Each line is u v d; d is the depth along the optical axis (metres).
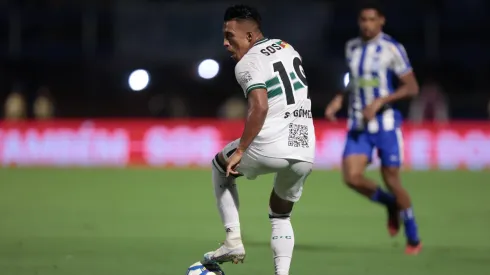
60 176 54.78
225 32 17.83
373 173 56.97
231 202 18.53
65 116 88.81
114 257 24.39
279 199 18.33
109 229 30.53
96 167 63.22
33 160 65.50
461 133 62.41
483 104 82.56
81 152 65.62
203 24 88.69
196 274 18.92
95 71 89.44
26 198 41.31
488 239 28.56
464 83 88.50
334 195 43.25
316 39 87.44
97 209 36.84
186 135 65.25
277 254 18.30
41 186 47.78
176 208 37.34
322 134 63.31
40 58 90.44
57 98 89.19
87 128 65.50
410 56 89.00
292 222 32.97
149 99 88.50
